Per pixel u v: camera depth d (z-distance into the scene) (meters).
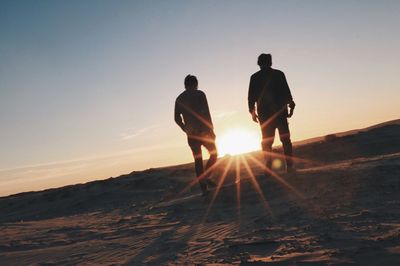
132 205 12.33
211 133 8.29
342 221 4.86
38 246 6.55
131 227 7.14
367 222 4.66
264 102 7.96
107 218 9.52
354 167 7.66
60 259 5.41
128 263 4.66
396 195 5.78
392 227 4.31
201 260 4.22
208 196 8.06
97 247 5.83
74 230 7.84
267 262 3.69
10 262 5.63
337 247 3.85
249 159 14.55
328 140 14.64
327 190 6.58
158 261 4.51
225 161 14.51
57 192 21.22
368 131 15.05
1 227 9.74
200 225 6.21
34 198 21.16
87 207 15.14
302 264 3.47
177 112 8.33
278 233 4.80
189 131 8.25
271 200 6.86
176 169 20.92
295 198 6.59
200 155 8.28
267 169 8.03
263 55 8.02
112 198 16.05
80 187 20.69
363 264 3.29
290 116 8.09
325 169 7.85
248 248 4.35
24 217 16.06
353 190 6.33
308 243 4.14
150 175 19.98
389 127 15.04
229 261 3.98
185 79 8.34
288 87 8.04
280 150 11.12
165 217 7.54
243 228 5.43
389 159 8.25
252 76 8.08
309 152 13.57
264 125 8.00
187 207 7.83
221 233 5.39
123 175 21.84
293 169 8.15
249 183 7.95
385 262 3.26
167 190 14.77
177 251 4.83
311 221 5.11
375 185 6.36
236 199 7.38
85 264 4.93
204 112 8.23
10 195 27.30
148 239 5.84
